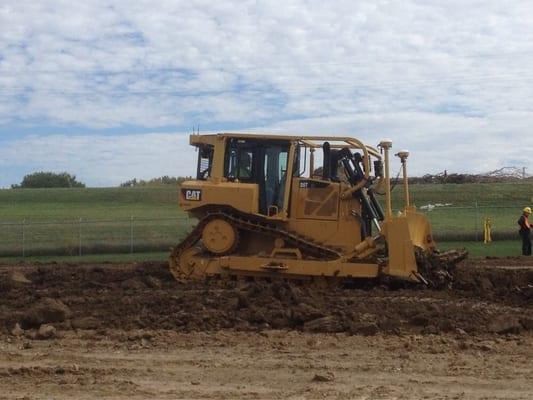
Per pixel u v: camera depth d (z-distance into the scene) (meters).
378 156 15.60
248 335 11.52
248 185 15.52
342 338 11.27
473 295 14.23
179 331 11.83
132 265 20.48
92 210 49.00
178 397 8.39
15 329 11.89
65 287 16.00
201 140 16.03
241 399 8.27
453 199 45.81
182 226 34.88
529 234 25.88
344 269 14.96
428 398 8.21
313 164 15.96
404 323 11.98
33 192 59.12
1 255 29.81
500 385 8.76
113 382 9.02
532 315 12.32
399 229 14.57
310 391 8.53
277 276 15.34
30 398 8.36
